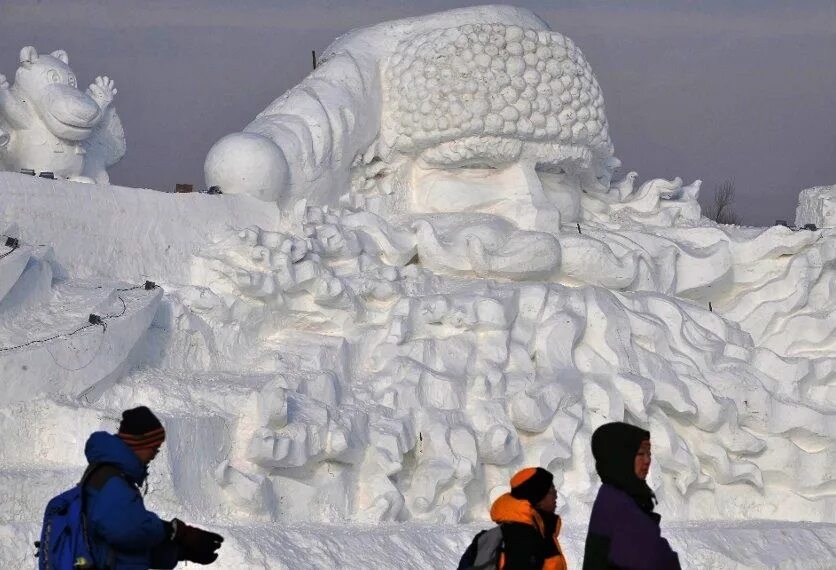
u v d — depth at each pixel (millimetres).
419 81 20422
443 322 17484
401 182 20922
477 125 20062
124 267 15859
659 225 22234
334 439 14617
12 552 10609
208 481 13594
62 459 12617
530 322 18188
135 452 7992
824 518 18953
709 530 16281
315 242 17688
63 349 13047
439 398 16547
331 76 20531
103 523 7730
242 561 11555
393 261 19016
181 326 15383
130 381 14148
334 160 19953
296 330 17203
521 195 20531
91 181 16656
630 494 8078
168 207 16719
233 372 15656
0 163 16781
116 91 18188
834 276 21172
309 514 14609
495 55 20328
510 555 8438
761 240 21250
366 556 12688
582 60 21078
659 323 18969
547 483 8617
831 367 19656
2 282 12992
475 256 18922
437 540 13836
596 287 19016
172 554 8180
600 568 7926
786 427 18891
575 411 17250
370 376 16875
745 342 20125
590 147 21266
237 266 16719
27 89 16719
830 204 25562
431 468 15727
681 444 18125
